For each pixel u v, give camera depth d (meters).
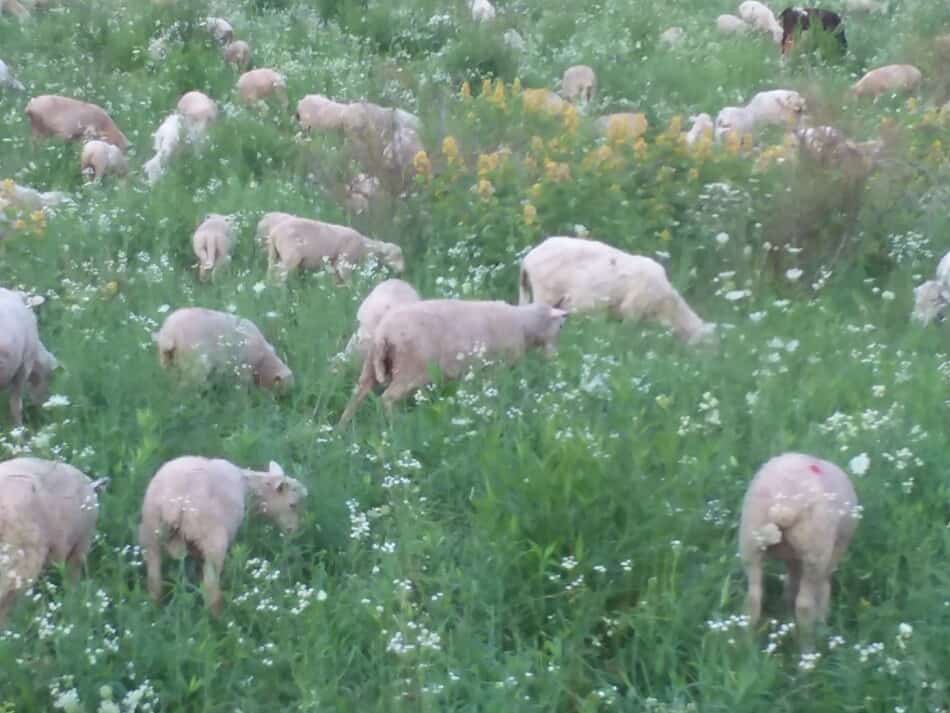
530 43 37.25
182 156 24.58
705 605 11.41
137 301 18.17
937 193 22.27
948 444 13.97
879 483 12.88
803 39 37.44
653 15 41.12
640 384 15.09
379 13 36.88
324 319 17.36
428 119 23.83
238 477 12.14
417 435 14.20
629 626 11.31
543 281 17.94
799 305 18.39
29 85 29.64
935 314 18.38
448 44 35.09
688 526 12.12
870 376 15.70
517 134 23.50
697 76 34.41
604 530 12.13
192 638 10.82
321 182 23.05
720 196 20.91
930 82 33.19
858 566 12.14
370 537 12.68
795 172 21.30
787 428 14.23
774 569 12.02
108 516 12.50
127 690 10.46
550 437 13.12
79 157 25.06
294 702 10.36
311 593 11.34
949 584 11.58
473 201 20.92
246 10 38.94
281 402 15.70
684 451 13.35
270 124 27.16
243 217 21.06
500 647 11.09
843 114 26.11
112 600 11.52
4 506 10.86
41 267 18.75
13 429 14.03
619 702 10.49
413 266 20.17
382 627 11.05
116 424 14.23
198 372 15.13
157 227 20.75
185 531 11.48
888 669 10.69
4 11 35.22
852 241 20.72
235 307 17.36
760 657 10.84
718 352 16.30
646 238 20.42
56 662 10.41
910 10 43.16
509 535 11.96
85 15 34.00
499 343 15.51
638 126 22.52
